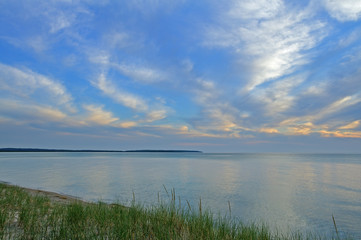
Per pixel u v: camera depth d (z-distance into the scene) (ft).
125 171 164.45
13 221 22.16
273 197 76.54
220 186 97.04
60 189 83.82
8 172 152.66
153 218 24.16
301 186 100.53
